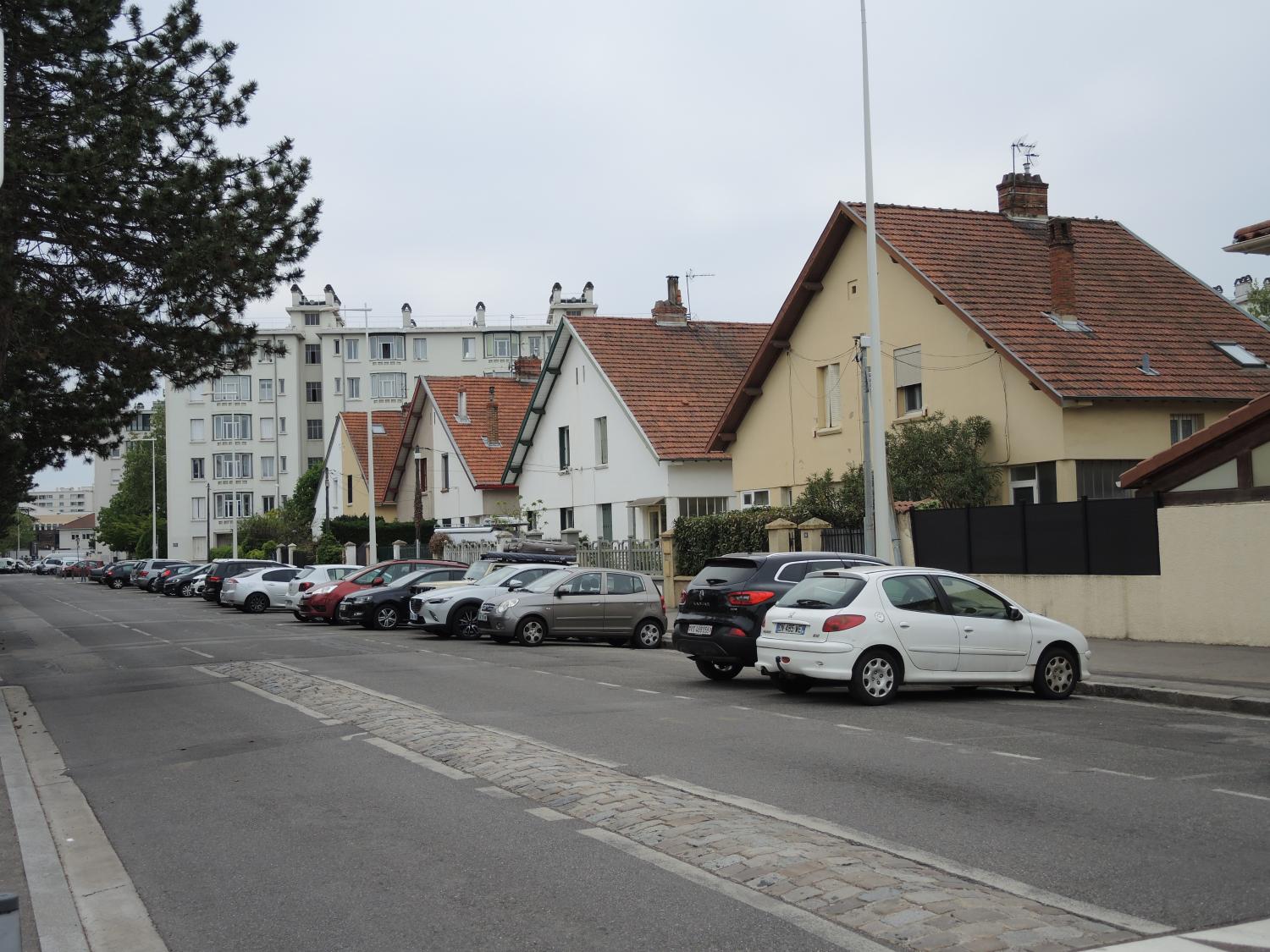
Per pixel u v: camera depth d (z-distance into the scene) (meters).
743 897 6.55
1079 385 23.95
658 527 39.19
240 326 20.56
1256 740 11.75
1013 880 6.78
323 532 62.12
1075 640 15.48
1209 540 18.78
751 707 14.34
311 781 10.25
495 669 19.38
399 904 6.64
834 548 26.36
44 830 8.91
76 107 18.19
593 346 41.62
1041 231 30.39
